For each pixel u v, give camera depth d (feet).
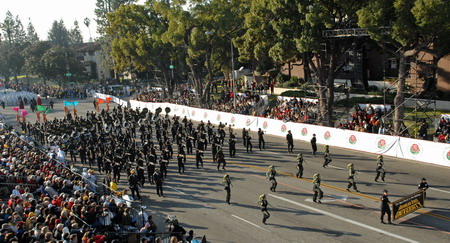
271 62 181.47
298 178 80.69
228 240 56.75
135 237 54.39
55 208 56.44
